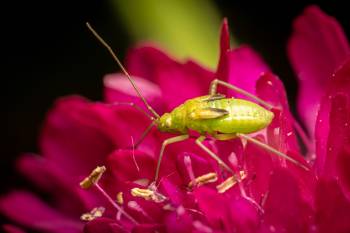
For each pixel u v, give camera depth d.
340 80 0.06
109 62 0.10
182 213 0.06
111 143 0.07
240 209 0.06
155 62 0.07
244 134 0.06
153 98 0.07
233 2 0.09
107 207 0.06
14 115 0.10
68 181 0.07
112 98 0.07
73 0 0.10
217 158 0.06
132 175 0.06
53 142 0.07
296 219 0.06
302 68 0.07
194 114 0.06
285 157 0.06
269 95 0.06
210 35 0.08
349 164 0.06
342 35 0.07
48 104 0.10
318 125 0.06
